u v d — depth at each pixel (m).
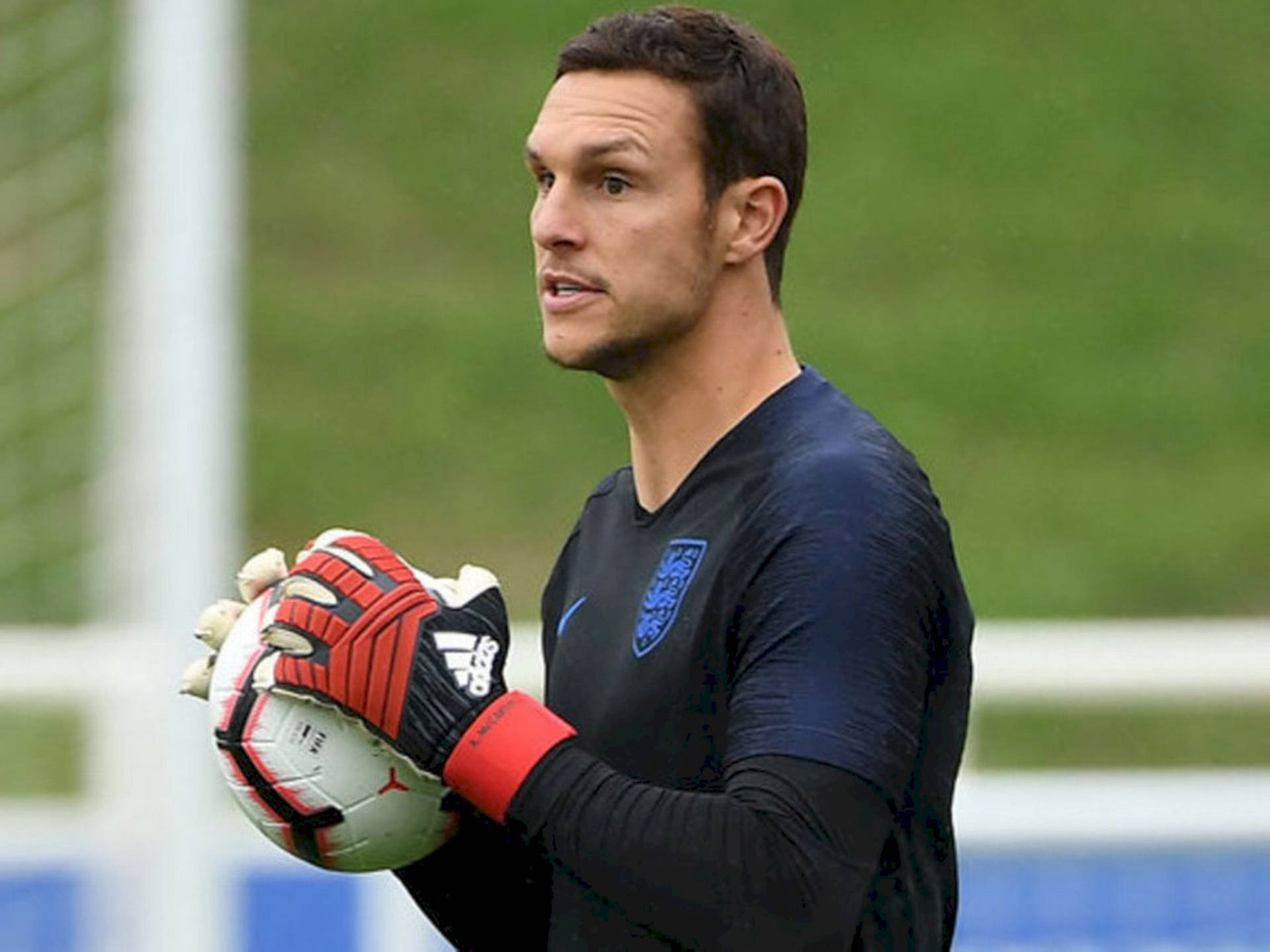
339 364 47.59
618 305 10.20
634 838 9.29
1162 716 37.78
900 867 10.06
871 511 9.73
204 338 19.81
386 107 55.34
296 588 9.91
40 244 23.38
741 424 10.36
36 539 22.97
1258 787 20.11
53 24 23.78
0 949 19.47
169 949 19.11
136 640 20.06
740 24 10.52
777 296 10.58
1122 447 46.25
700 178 10.24
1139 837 20.00
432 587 10.14
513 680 20.17
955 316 49.66
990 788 19.97
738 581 9.88
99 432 22.92
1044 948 19.91
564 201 10.26
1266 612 41.50
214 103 20.06
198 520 19.61
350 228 51.81
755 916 9.18
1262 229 53.03
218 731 10.40
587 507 11.48
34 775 24.56
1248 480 45.34
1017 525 43.69
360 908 19.19
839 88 56.59
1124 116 56.19
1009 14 59.28
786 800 9.29
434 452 45.16
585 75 10.36
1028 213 53.06
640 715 10.16
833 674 9.48
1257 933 20.05
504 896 11.29
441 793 10.56
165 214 19.92
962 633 10.18
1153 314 50.16
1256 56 58.53
